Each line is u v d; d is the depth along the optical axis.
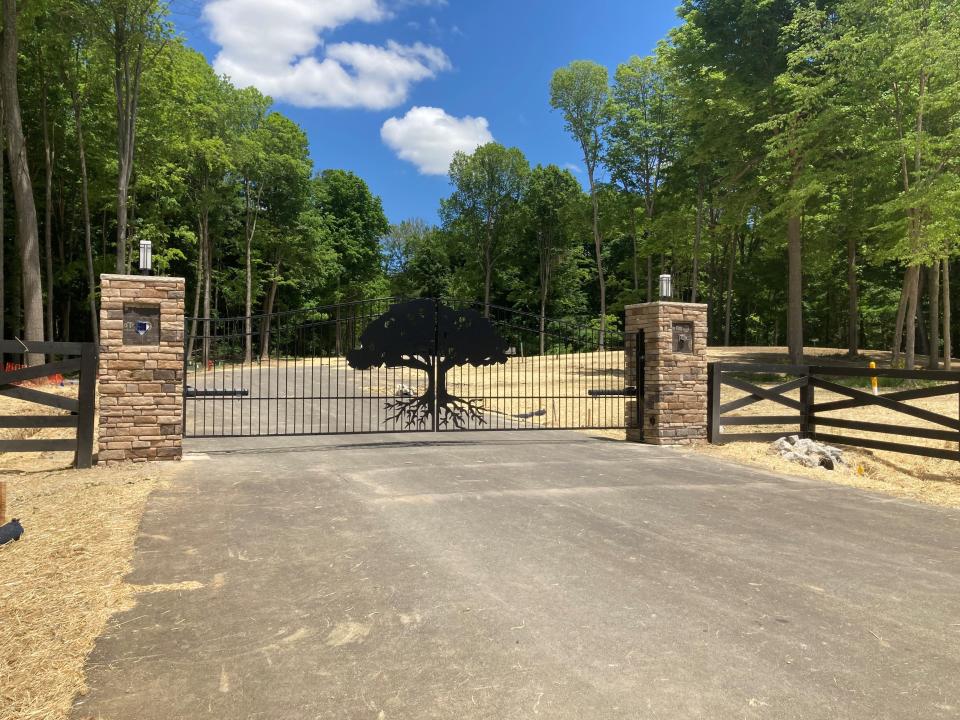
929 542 5.65
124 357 8.63
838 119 19.48
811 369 11.81
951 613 4.02
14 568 4.50
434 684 3.04
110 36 22.08
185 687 2.99
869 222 22.12
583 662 3.29
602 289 41.66
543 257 52.72
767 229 26.23
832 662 3.33
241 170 38.94
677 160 33.31
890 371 10.27
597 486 7.73
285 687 3.00
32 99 27.45
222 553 4.96
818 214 23.91
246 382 23.05
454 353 11.28
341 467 8.60
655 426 11.21
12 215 31.78
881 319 43.50
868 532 5.96
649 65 36.34
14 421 8.06
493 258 53.41
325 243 47.88
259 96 39.91
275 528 5.67
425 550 5.12
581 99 39.66
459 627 3.70
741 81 21.91
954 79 17.41
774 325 54.31
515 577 4.55
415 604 4.04
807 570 4.82
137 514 5.99
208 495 6.84
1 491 5.18
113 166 27.23
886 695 2.99
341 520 5.97
